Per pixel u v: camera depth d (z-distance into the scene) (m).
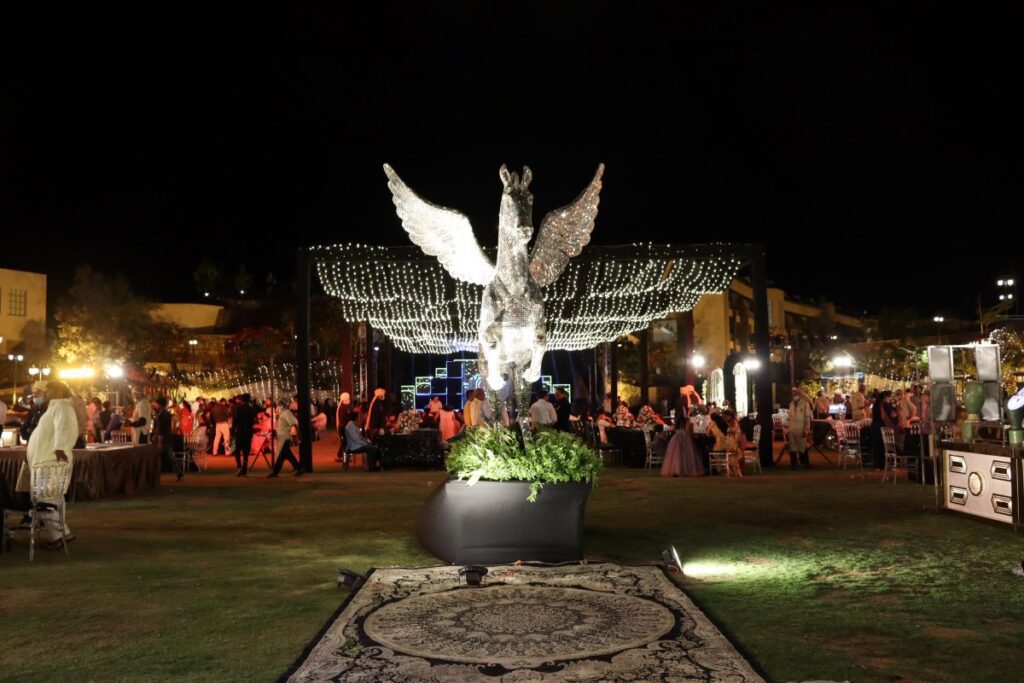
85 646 6.01
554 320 31.27
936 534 10.23
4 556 9.38
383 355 32.69
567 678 5.14
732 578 8.02
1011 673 5.26
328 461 23.22
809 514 12.05
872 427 18.34
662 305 30.62
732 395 29.80
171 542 10.31
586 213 9.34
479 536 8.67
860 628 6.27
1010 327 27.03
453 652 5.70
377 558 9.23
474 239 9.24
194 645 6.00
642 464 20.70
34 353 46.16
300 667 5.41
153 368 47.34
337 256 19.95
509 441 8.87
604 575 7.99
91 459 14.60
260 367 44.50
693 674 5.20
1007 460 10.48
